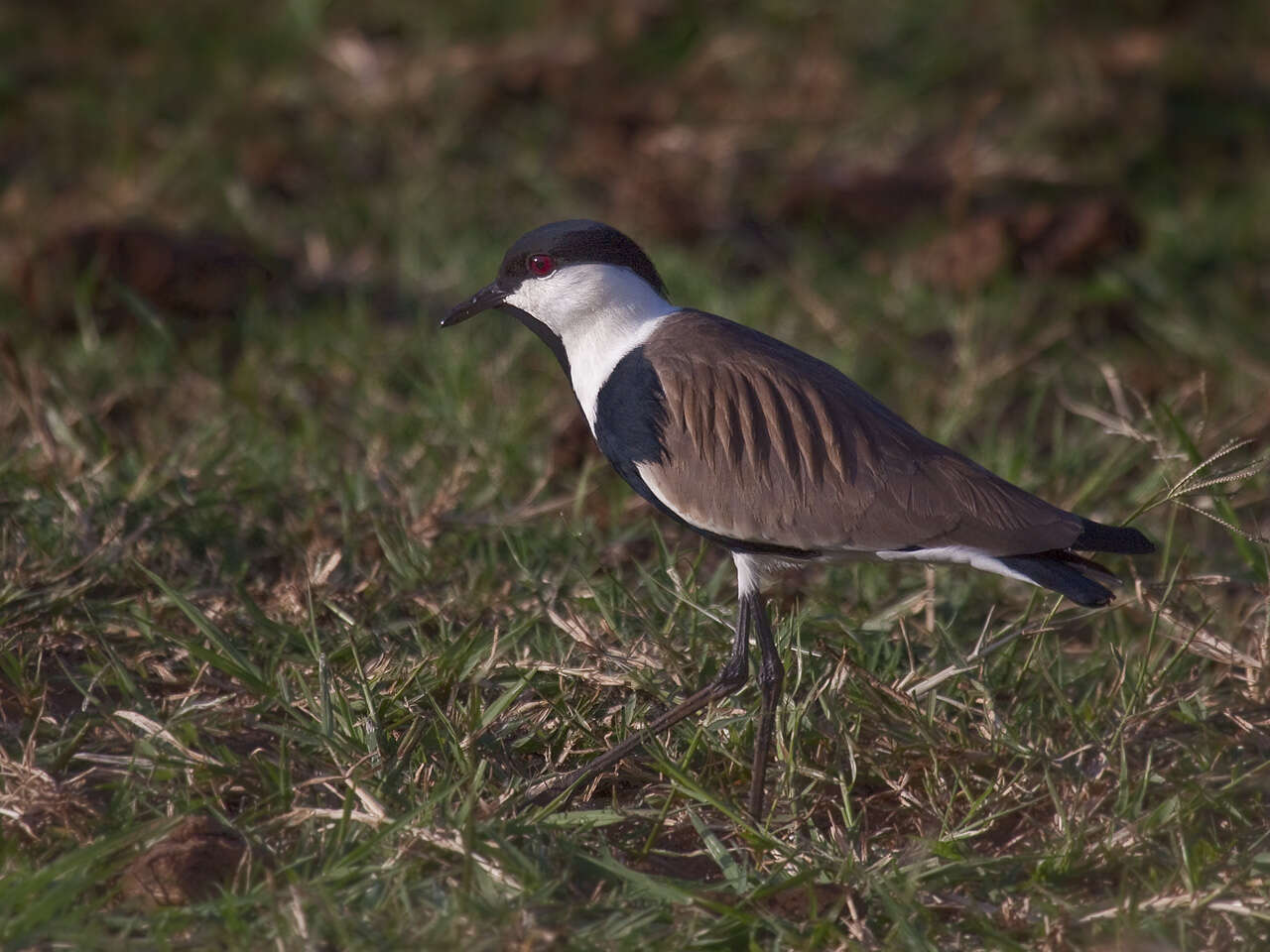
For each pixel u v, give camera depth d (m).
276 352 13.94
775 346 9.20
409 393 13.78
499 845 7.65
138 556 10.60
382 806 7.99
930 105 19.81
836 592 10.97
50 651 9.62
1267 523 12.05
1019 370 14.24
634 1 21.34
